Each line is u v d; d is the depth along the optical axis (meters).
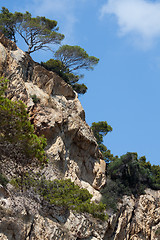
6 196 31.06
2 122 28.16
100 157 49.84
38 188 34.59
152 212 49.06
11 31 50.12
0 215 29.41
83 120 49.22
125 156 52.31
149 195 50.69
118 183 49.00
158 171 59.91
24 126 28.97
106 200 45.28
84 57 55.38
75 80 56.88
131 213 47.22
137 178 51.78
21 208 31.75
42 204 34.72
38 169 36.91
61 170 41.66
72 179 42.69
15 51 45.81
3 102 28.59
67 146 44.28
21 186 32.94
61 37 52.19
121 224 45.09
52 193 35.34
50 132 42.19
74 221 37.97
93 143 47.78
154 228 47.94
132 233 46.44
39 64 48.31
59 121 43.62
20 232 30.50
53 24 54.53
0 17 50.75
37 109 42.78
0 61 41.22
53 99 46.69
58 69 51.62
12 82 41.47
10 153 29.62
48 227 34.12
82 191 38.94
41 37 51.00
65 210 37.62
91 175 46.50
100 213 40.38
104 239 42.38
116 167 51.31
